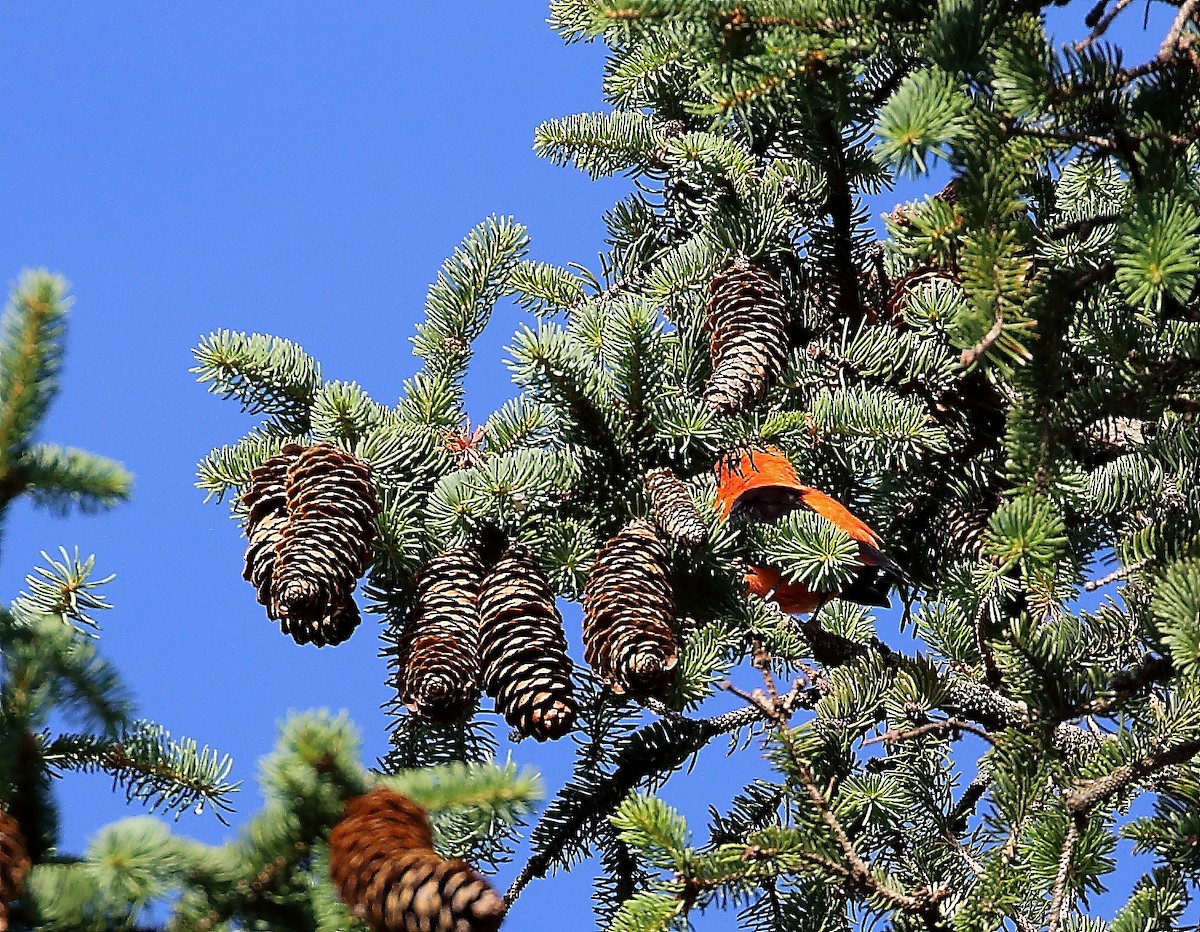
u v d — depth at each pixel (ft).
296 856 15.93
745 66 21.39
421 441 30.37
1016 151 20.29
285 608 25.98
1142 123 20.34
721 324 31.83
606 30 21.95
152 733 18.80
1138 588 25.99
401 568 28.68
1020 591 29.60
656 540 26.99
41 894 15.44
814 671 28.86
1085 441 23.91
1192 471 25.26
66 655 17.80
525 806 16.44
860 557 28.91
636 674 24.76
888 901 22.24
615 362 28.84
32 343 18.88
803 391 32.30
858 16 21.06
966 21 20.22
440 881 14.87
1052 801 23.98
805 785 22.80
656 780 29.86
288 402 33.22
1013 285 19.88
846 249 35.01
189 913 15.93
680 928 21.02
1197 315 22.99
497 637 26.05
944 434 30.53
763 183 34.35
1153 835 24.97
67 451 19.07
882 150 19.27
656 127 38.04
